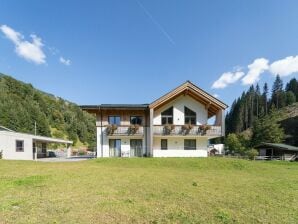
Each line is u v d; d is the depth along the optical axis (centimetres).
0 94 8206
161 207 748
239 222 651
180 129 3191
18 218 609
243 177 1539
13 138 3269
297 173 1995
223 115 3209
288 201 893
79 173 1391
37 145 4222
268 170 2184
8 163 2011
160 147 3281
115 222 611
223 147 7050
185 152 3291
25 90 10131
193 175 1505
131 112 3284
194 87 3180
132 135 3181
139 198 842
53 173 1380
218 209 749
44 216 630
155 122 3281
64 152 5844
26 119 7706
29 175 1288
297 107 12775
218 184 1192
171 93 3122
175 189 1012
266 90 15238
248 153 5322
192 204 795
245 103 13688
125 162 2372
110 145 3250
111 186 1027
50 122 9769
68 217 628
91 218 629
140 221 627
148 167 2136
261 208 784
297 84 15762
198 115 3322
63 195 847
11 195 833
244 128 13150
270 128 7781
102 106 3145
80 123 11169
